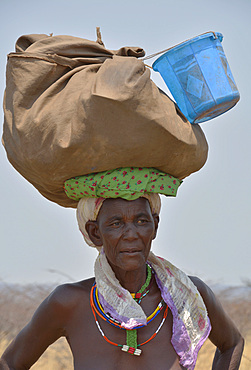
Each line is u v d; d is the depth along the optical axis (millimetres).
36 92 3842
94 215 3904
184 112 3867
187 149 3783
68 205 4219
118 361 3818
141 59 3877
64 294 4023
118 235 3795
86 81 3730
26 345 4125
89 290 4031
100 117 3580
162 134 3635
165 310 3965
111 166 3721
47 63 3840
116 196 3789
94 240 3967
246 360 7758
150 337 3879
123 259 3793
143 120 3584
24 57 3859
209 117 3926
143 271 3988
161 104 3662
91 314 3951
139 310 3801
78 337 3941
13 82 3887
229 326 4324
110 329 3883
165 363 3834
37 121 3729
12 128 3863
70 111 3674
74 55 3959
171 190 3922
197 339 3953
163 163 3785
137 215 3809
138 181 3777
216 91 3777
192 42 3795
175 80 3850
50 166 3750
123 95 3545
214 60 3812
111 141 3607
